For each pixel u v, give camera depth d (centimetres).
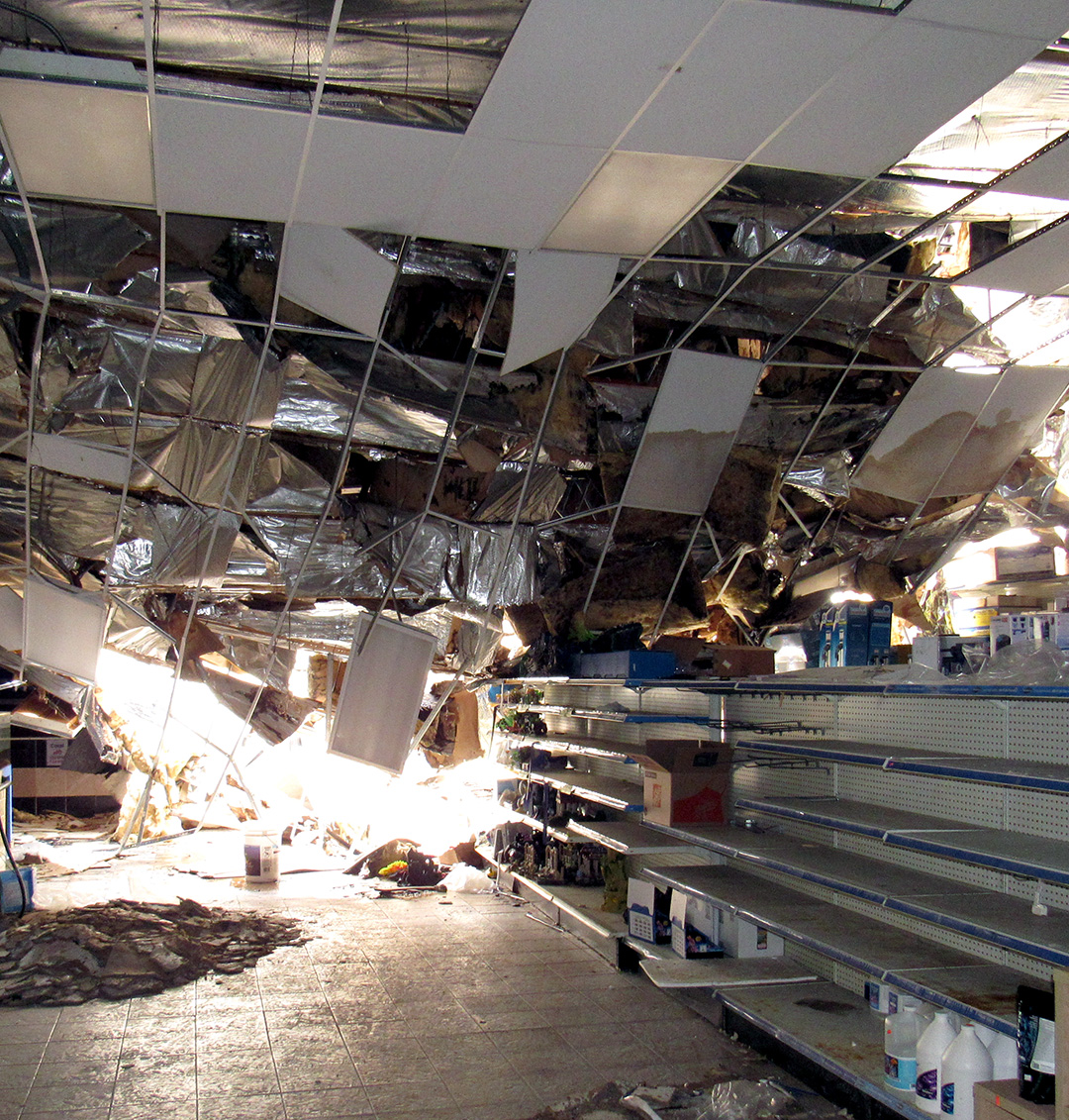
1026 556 634
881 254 379
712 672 509
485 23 279
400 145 300
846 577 611
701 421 468
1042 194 338
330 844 803
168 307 396
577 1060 390
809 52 261
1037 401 496
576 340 417
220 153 305
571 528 547
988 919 294
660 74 269
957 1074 282
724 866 504
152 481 489
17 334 413
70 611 570
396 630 554
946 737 382
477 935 574
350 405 455
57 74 268
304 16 281
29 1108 342
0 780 611
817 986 414
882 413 494
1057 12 248
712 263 382
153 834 815
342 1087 363
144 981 473
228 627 626
